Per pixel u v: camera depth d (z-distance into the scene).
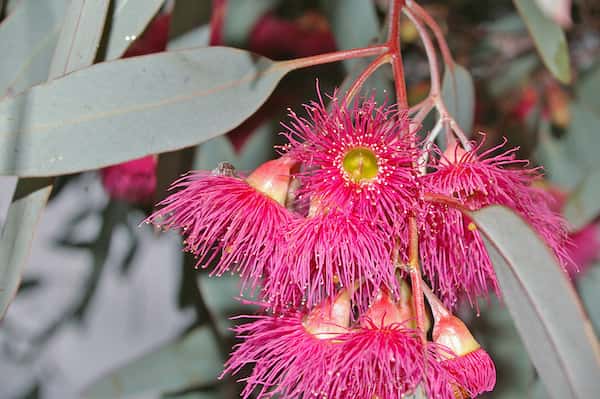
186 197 0.37
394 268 0.36
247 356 0.37
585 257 0.53
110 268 0.64
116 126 0.37
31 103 0.36
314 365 0.36
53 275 0.73
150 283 0.79
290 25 0.54
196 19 0.44
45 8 0.41
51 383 0.78
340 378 0.35
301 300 0.37
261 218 0.36
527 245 0.35
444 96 0.44
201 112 0.38
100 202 0.56
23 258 0.38
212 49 0.38
